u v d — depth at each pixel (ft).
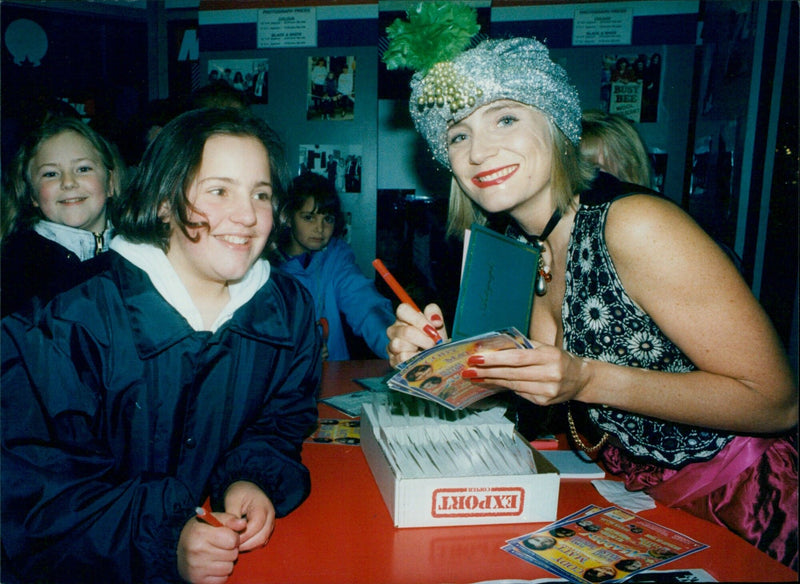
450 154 3.43
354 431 4.10
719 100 7.88
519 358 2.59
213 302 3.26
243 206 2.89
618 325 3.09
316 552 2.62
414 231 8.95
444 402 2.81
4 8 8.05
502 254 3.35
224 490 2.92
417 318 3.46
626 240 2.85
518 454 3.12
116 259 3.07
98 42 8.87
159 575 2.50
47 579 2.55
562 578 2.42
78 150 4.75
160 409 3.01
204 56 8.36
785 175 6.81
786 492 2.92
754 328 2.72
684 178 8.59
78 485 2.61
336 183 8.47
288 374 3.52
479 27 3.29
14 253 4.54
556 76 3.22
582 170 3.40
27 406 2.63
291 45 8.18
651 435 3.17
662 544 2.70
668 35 7.68
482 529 2.83
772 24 6.84
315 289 7.00
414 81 3.59
